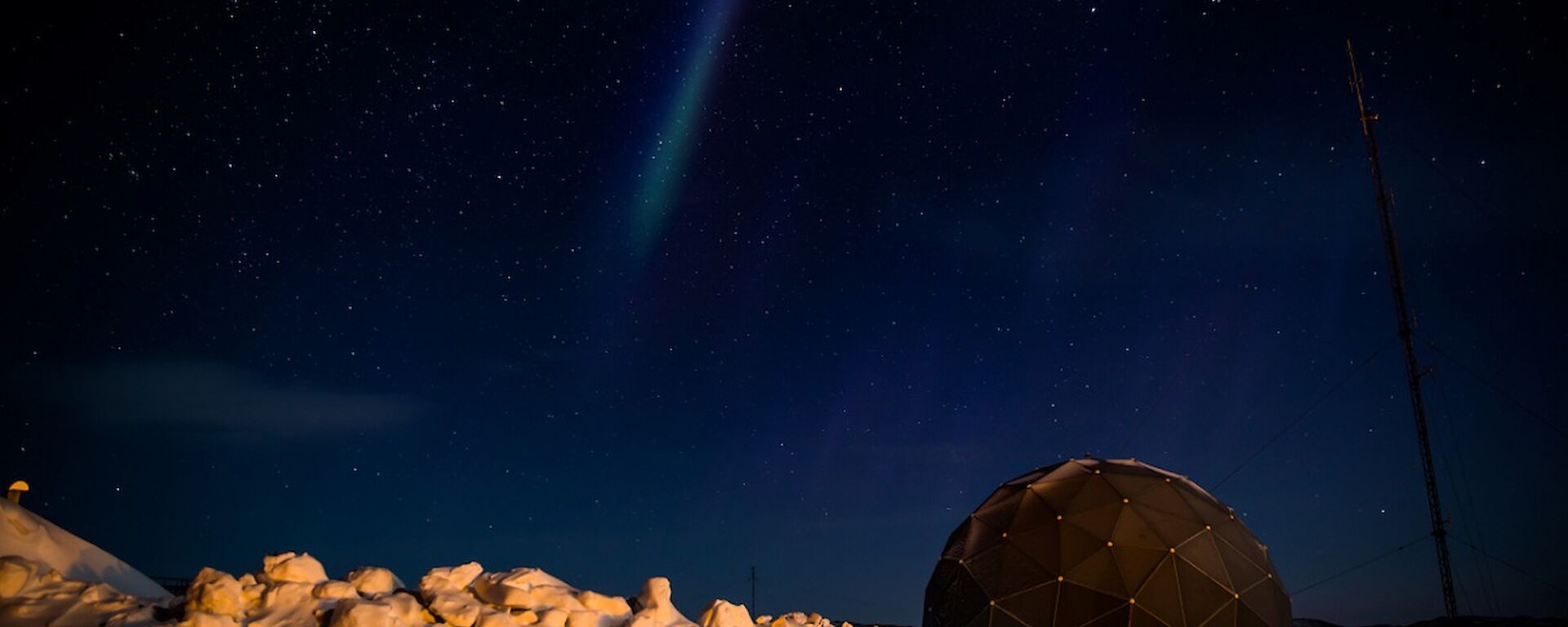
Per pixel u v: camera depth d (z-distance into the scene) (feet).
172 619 18.76
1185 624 36.45
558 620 20.47
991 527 40.57
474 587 21.66
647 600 23.75
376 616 18.38
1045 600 37.45
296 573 20.70
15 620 17.66
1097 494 39.68
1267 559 39.81
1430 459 66.54
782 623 28.68
